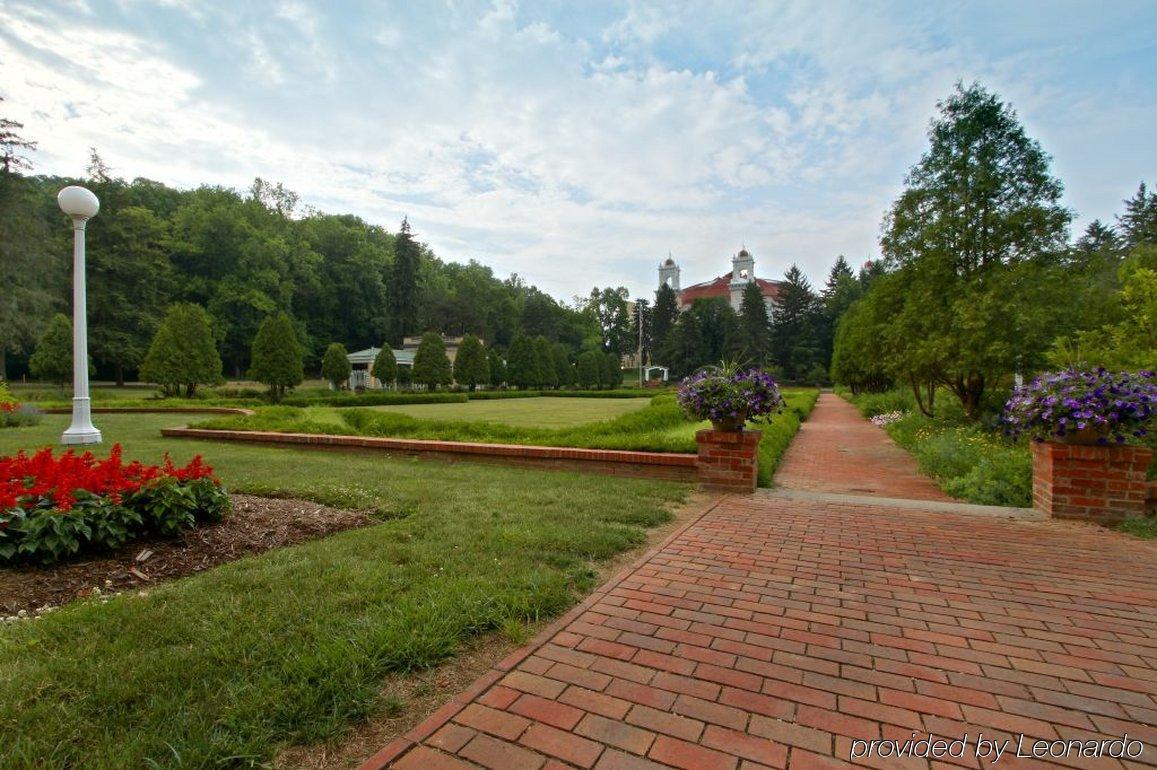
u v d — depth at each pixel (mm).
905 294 11891
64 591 2797
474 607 2486
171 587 2781
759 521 4344
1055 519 4414
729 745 1638
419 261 61344
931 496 5762
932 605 2719
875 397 20562
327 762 1569
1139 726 1746
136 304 36156
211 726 1680
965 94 10977
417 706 1844
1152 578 3088
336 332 55062
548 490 5258
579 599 2762
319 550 3352
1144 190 29469
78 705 1764
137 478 3635
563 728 1713
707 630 2424
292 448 8883
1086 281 10422
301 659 2021
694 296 77438
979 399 11281
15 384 32438
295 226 54469
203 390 29422
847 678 2035
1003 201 10805
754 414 5539
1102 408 4207
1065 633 2414
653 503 4828
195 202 45969
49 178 34625
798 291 55094
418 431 9367
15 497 3141
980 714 1812
